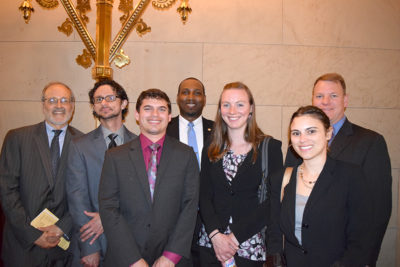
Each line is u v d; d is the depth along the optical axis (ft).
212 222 6.09
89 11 9.57
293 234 4.98
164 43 10.00
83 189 6.56
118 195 5.86
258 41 10.11
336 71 10.24
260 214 5.93
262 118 10.10
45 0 9.45
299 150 5.00
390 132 10.26
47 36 9.99
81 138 6.98
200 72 10.02
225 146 6.60
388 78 10.31
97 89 7.15
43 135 7.12
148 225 5.63
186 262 5.97
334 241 4.74
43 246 6.50
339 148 6.66
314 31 10.22
